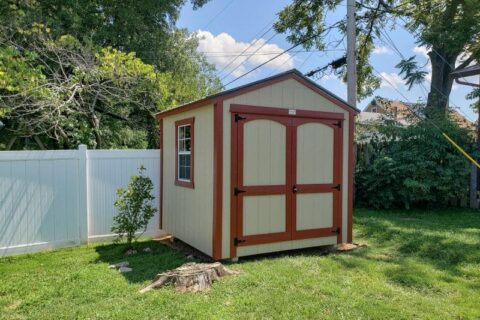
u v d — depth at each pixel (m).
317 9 13.04
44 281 4.03
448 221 7.13
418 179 8.05
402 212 8.21
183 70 13.76
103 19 11.32
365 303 3.37
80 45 8.59
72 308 3.29
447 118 8.94
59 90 7.92
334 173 5.59
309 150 5.36
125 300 3.45
